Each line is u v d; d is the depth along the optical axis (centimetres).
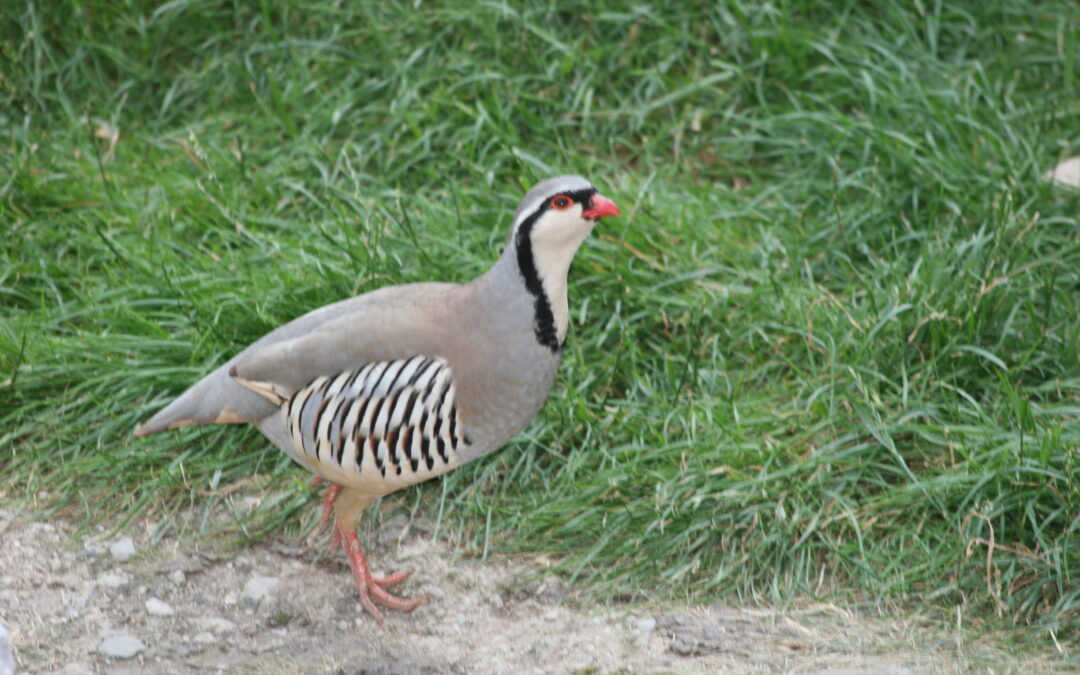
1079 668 788
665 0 1399
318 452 836
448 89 1327
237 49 1411
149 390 1015
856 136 1270
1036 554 855
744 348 1091
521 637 845
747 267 1157
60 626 841
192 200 1220
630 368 1057
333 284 1072
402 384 809
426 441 823
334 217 1198
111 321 1070
